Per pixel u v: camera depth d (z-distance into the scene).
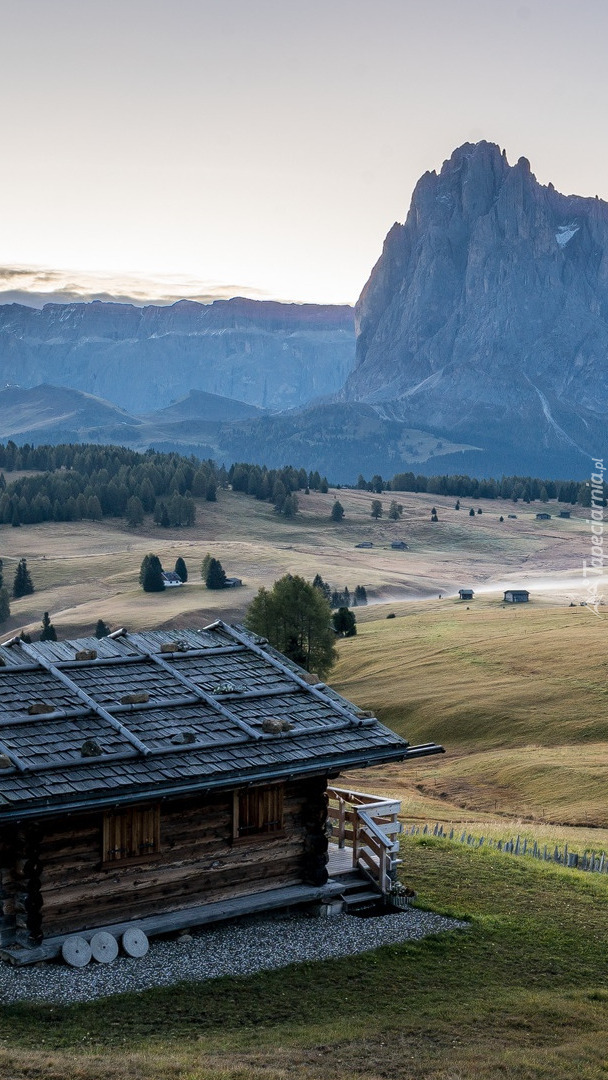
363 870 27.08
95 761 21.94
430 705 100.25
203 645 28.70
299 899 25.16
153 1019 19.47
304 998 20.89
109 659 26.31
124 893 22.92
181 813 23.81
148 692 25.39
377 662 124.88
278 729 24.77
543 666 111.12
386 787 74.19
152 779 21.98
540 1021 20.33
